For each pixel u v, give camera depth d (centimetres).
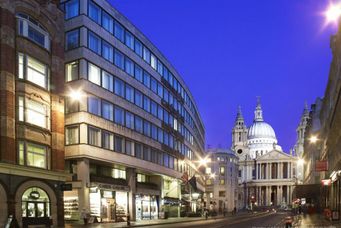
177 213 7756
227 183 15812
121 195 5588
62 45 4450
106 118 5222
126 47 5878
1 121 3538
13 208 3544
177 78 8306
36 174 3825
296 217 6019
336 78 4453
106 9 5384
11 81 3656
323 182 6238
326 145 6788
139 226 4428
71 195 4812
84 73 4841
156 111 6856
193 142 9831
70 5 5028
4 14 3641
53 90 4234
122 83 5694
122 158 5512
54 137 4181
